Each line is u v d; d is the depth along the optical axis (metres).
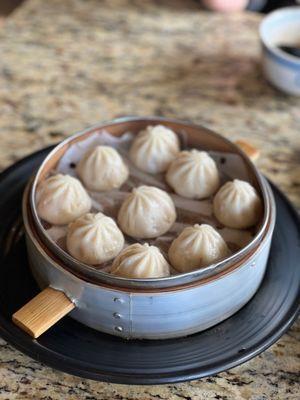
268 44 0.54
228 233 0.38
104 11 0.65
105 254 0.35
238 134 0.51
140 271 0.33
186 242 0.35
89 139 0.42
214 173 0.40
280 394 0.32
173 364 0.32
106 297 0.31
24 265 0.37
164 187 0.42
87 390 0.32
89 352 0.32
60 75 0.56
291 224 0.40
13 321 0.33
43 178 0.39
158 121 0.43
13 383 0.32
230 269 0.32
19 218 0.40
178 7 0.66
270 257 0.38
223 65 0.59
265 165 0.48
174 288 0.31
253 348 0.33
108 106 0.53
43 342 0.32
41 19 0.63
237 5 0.65
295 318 0.35
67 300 0.32
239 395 0.32
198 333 0.33
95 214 0.37
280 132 0.51
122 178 0.41
